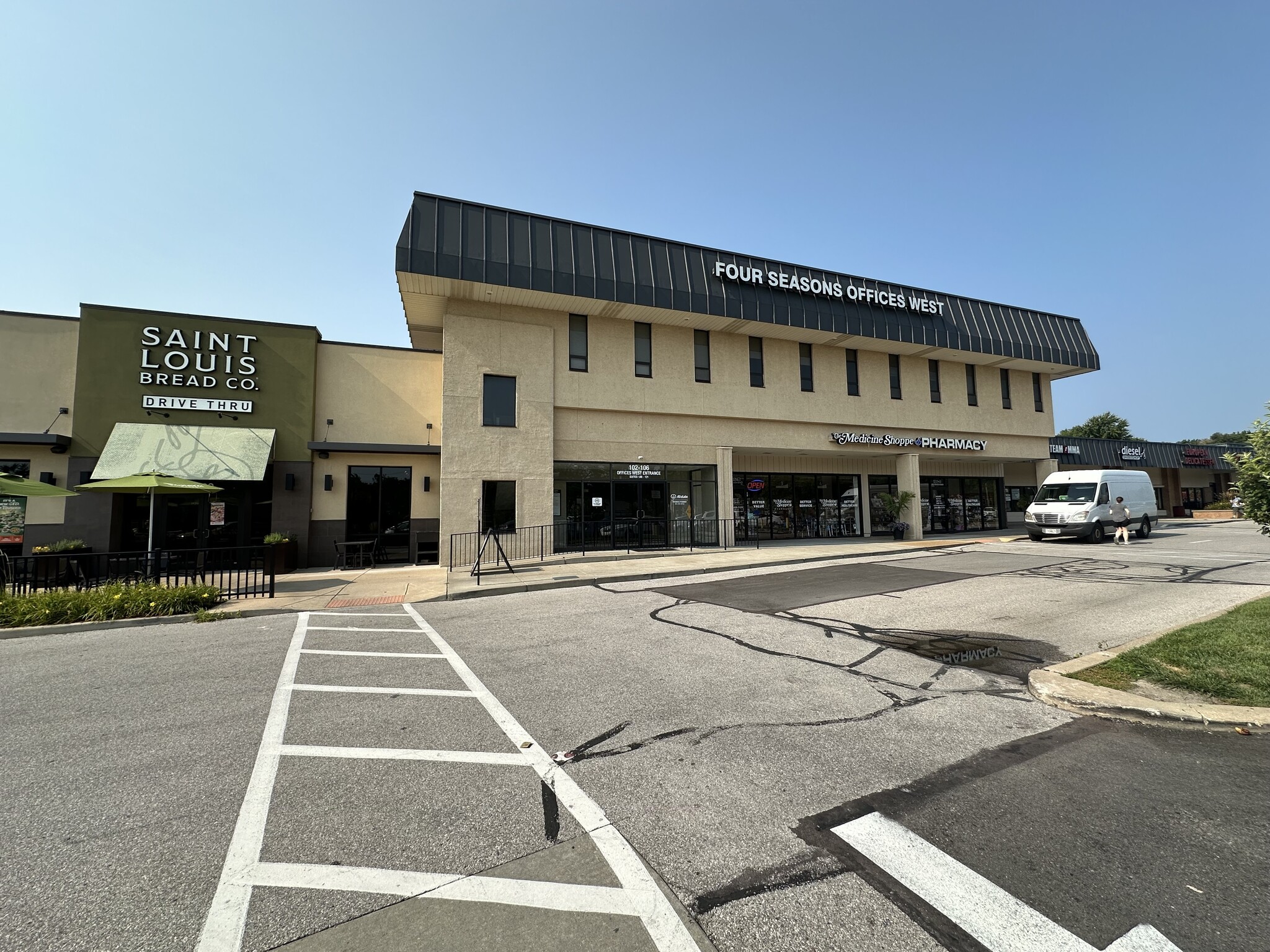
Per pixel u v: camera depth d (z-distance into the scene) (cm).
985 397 2566
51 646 768
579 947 229
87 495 1462
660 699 525
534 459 1722
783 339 2133
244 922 245
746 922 242
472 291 1619
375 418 1769
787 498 2348
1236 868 273
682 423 1966
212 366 1605
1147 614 818
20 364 1477
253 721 484
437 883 270
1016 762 389
